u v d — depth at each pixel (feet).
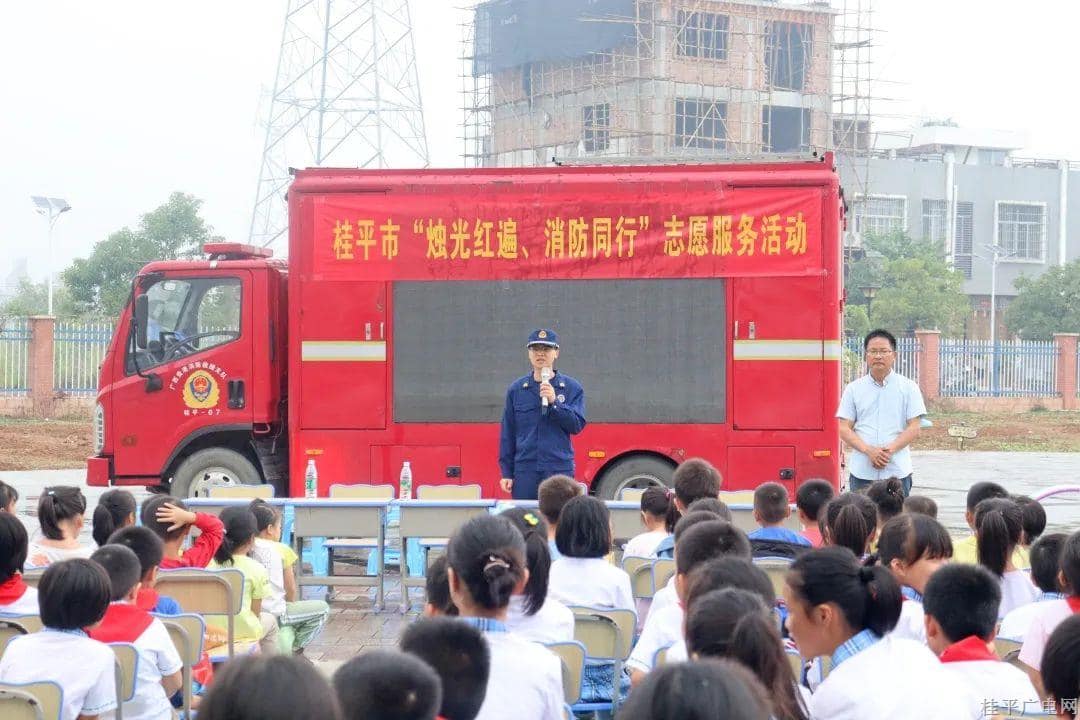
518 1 173.06
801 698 11.35
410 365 41.45
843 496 21.38
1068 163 233.55
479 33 182.09
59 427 93.15
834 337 40.14
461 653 10.61
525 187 41.27
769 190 40.40
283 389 44.01
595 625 19.25
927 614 14.08
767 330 40.40
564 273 41.14
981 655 13.71
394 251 41.52
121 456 43.70
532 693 13.28
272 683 7.38
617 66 167.22
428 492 36.70
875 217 208.33
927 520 18.22
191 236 143.33
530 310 41.27
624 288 40.96
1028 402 130.62
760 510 22.70
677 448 40.73
